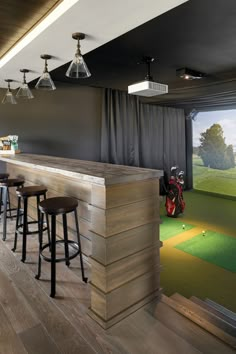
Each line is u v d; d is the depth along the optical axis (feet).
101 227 5.18
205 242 12.07
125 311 5.45
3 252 8.41
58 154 15.81
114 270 5.27
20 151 13.57
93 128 17.38
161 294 6.36
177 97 18.11
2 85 12.87
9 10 6.23
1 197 11.37
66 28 6.47
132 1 5.21
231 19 7.69
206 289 8.31
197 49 10.09
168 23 7.89
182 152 23.31
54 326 5.14
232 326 5.41
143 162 20.67
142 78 14.55
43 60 8.98
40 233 7.16
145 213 5.87
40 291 6.27
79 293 6.22
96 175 5.38
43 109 14.97
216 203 19.25
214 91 16.40
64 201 6.81
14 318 5.35
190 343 4.72
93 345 4.68
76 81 15.29
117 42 9.30
